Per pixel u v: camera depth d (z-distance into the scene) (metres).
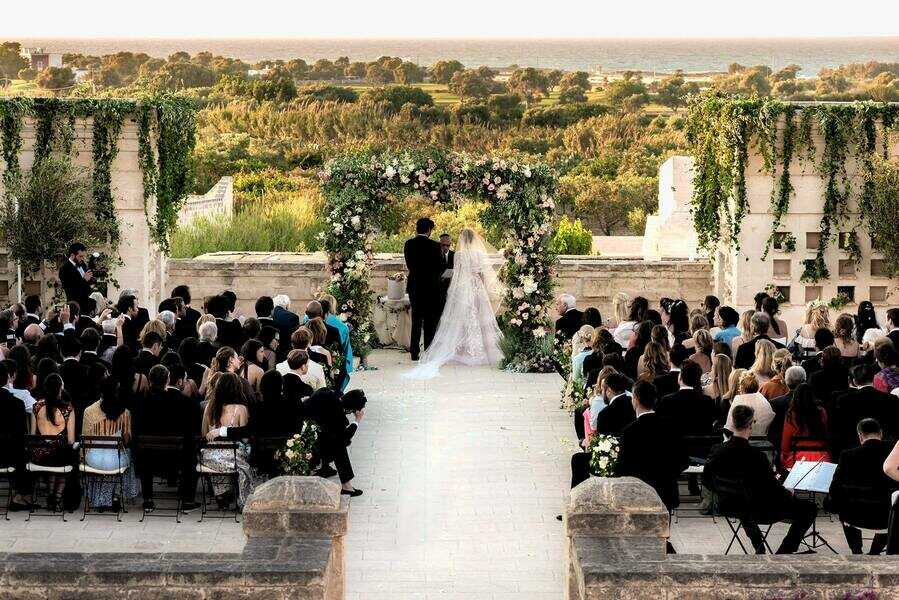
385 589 9.66
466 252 18.52
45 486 12.23
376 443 14.05
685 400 11.20
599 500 7.66
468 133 64.50
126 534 10.86
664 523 7.64
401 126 62.47
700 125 20.06
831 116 18.55
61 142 18.67
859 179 18.78
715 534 10.98
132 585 7.07
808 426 10.69
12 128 18.45
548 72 105.12
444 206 18.61
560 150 60.47
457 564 10.27
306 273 20.30
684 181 25.48
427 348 18.64
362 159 18.44
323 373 13.60
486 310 18.53
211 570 7.09
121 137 18.77
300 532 7.76
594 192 44.34
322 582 7.12
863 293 19.12
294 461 11.29
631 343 14.06
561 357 15.78
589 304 20.62
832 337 13.58
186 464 11.27
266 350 13.62
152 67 103.25
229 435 11.28
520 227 18.12
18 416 11.05
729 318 14.93
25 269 18.50
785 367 12.23
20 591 7.07
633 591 7.05
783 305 19.20
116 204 18.91
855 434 10.83
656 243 25.41
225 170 46.97
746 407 9.72
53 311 15.01
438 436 14.35
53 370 11.85
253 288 20.36
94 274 18.41
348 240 18.28
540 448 13.86
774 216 18.94
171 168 19.36
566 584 7.88
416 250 18.28
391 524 11.30
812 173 18.81
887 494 9.37
